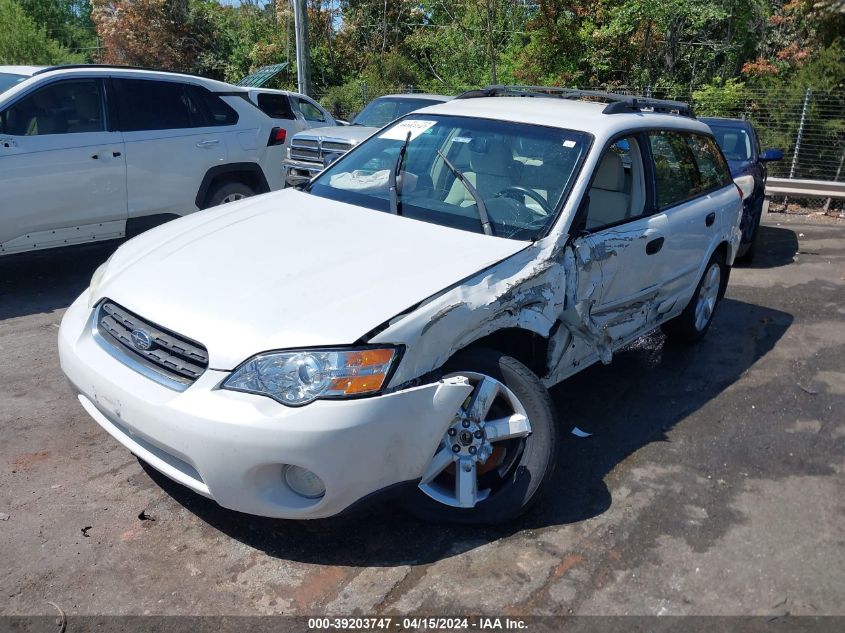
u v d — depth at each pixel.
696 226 5.13
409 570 3.11
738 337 6.38
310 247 3.52
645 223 4.51
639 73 20.86
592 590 3.05
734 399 5.07
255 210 4.14
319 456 2.77
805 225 12.08
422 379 3.03
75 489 3.56
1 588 2.89
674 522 3.57
